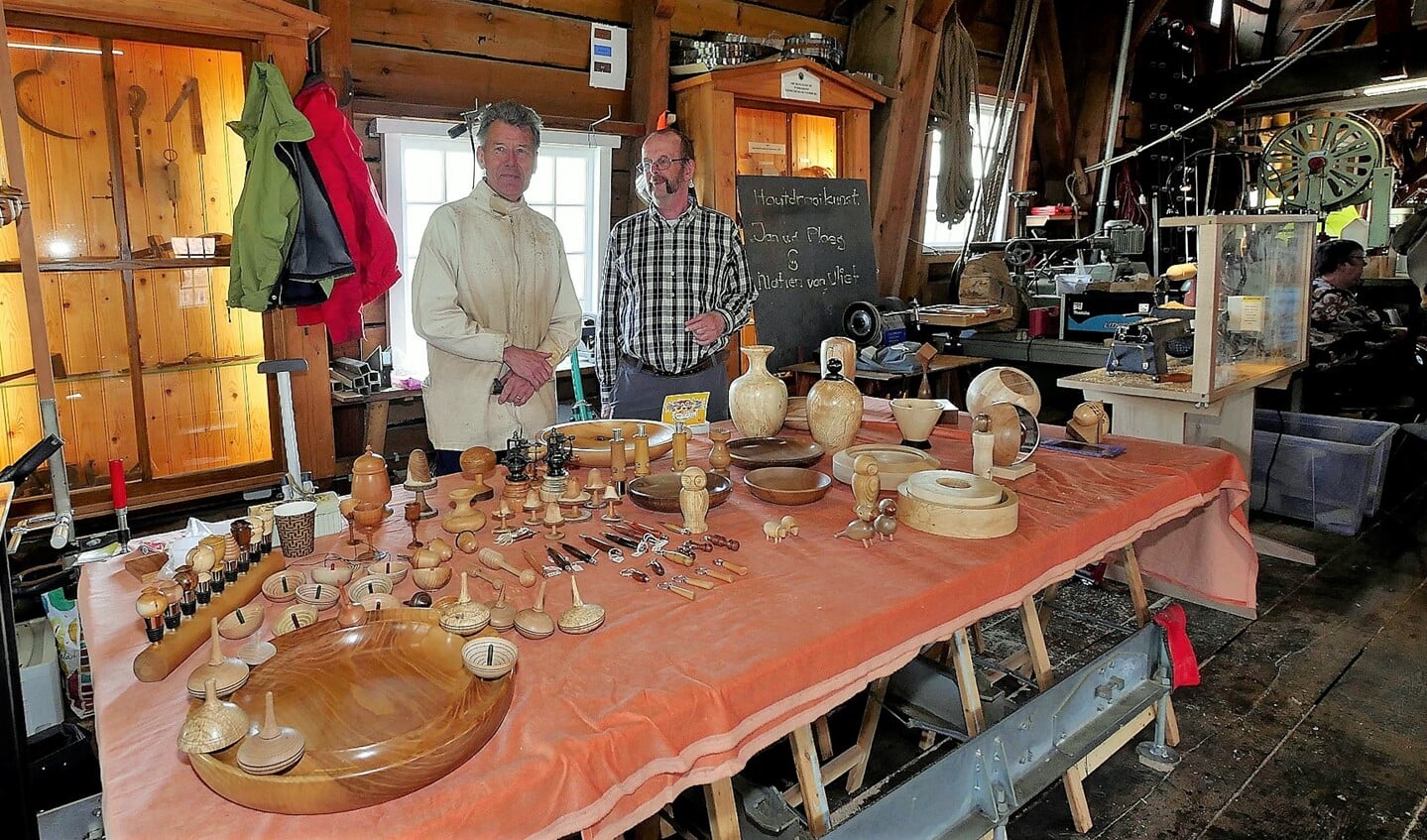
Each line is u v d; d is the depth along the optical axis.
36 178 2.73
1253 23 8.25
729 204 4.24
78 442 2.89
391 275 3.08
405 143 3.51
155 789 0.90
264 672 1.07
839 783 2.18
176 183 2.99
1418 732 2.39
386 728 1.00
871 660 1.30
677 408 2.49
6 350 2.76
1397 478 4.60
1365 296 6.21
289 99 2.75
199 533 1.54
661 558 1.53
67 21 2.62
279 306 2.92
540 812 0.94
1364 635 2.95
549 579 1.44
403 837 0.85
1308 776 2.20
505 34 3.70
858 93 4.76
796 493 1.80
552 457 1.80
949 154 5.51
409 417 3.73
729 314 2.94
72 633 2.06
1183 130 5.68
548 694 1.08
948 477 1.75
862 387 4.51
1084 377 3.36
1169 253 6.33
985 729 1.67
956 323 4.68
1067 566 1.69
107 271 2.86
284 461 3.21
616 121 4.03
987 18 5.86
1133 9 5.98
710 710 1.10
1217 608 3.13
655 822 1.67
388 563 1.44
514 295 2.62
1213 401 2.98
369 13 3.34
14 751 1.21
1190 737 2.37
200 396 3.11
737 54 4.16
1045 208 5.56
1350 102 6.23
